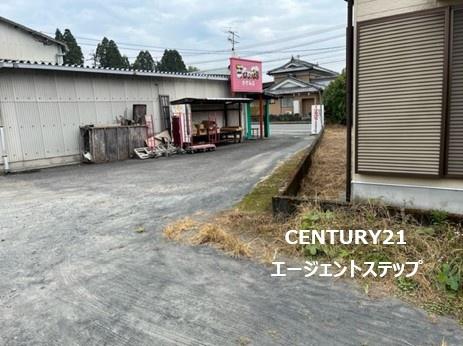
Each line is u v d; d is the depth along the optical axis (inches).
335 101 820.6
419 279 111.1
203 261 133.8
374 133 162.6
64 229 174.7
